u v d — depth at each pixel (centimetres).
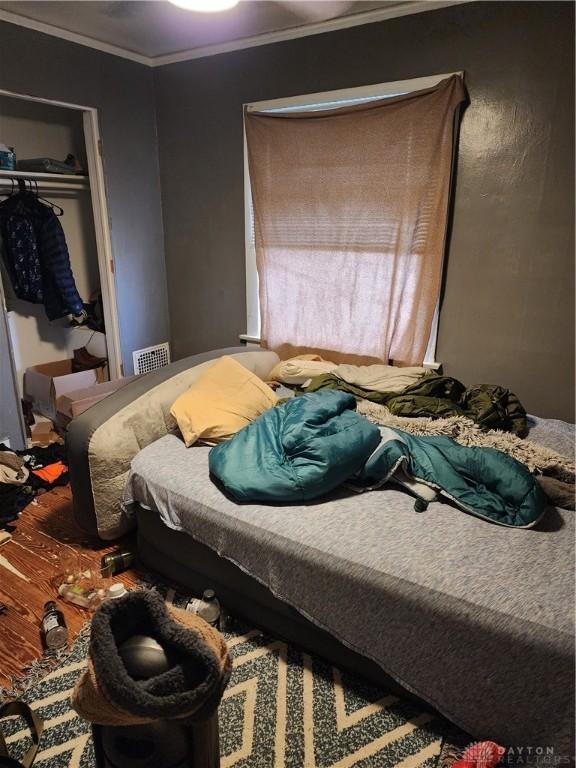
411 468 177
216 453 191
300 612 158
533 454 196
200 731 90
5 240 304
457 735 141
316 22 266
